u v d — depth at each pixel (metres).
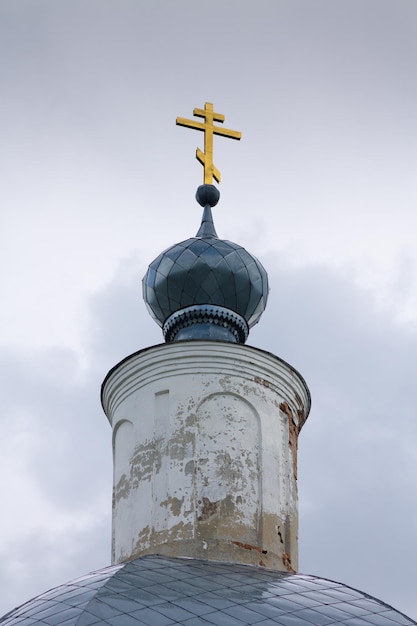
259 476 22.91
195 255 25.12
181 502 22.38
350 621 19.39
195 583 20.08
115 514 23.36
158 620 18.62
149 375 23.88
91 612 18.89
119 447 23.95
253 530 22.34
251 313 25.55
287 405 24.14
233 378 23.62
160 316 25.86
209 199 26.56
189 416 23.19
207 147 27.05
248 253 25.47
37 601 20.52
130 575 20.31
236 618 18.89
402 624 19.66
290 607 19.53
